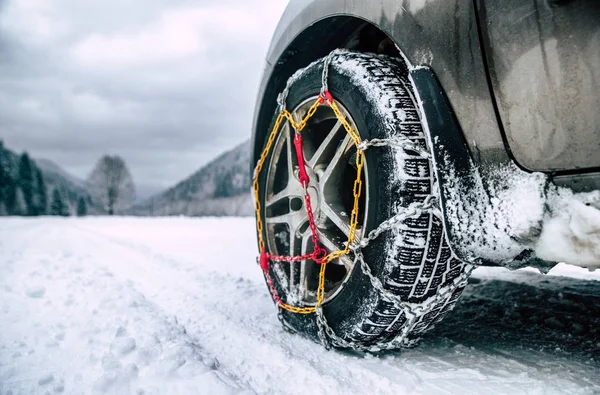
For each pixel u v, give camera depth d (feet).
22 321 7.68
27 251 14.98
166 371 5.40
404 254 4.72
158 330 6.96
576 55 3.31
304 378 5.33
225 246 21.33
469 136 4.15
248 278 12.67
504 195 3.88
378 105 5.11
